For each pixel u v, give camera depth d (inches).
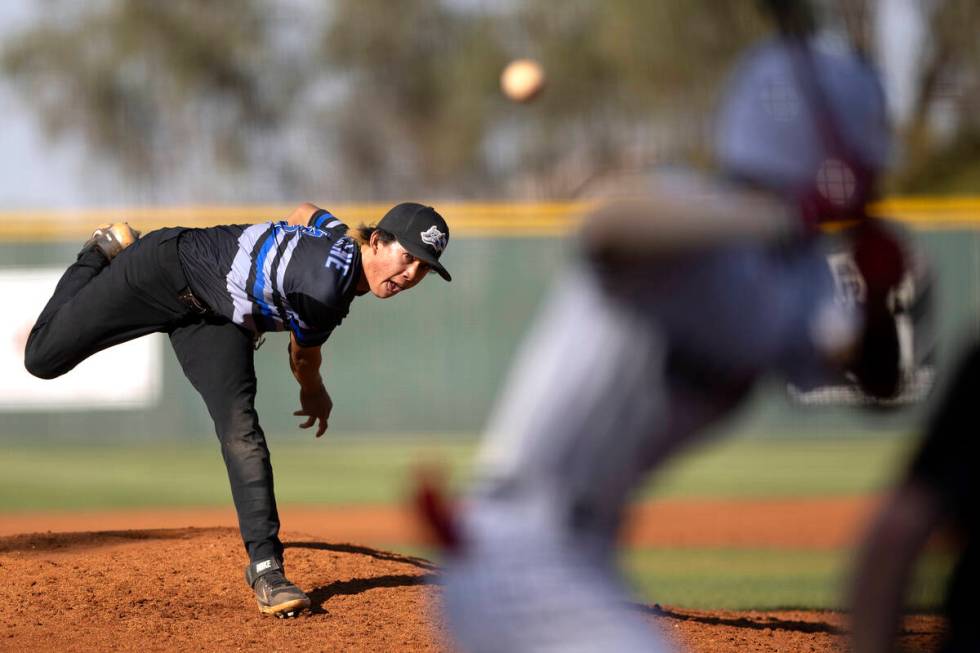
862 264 239.1
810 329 243.0
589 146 4033.0
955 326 2239.2
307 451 2185.0
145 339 2212.1
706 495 1726.1
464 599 256.5
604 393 243.1
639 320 236.7
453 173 4719.5
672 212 227.1
